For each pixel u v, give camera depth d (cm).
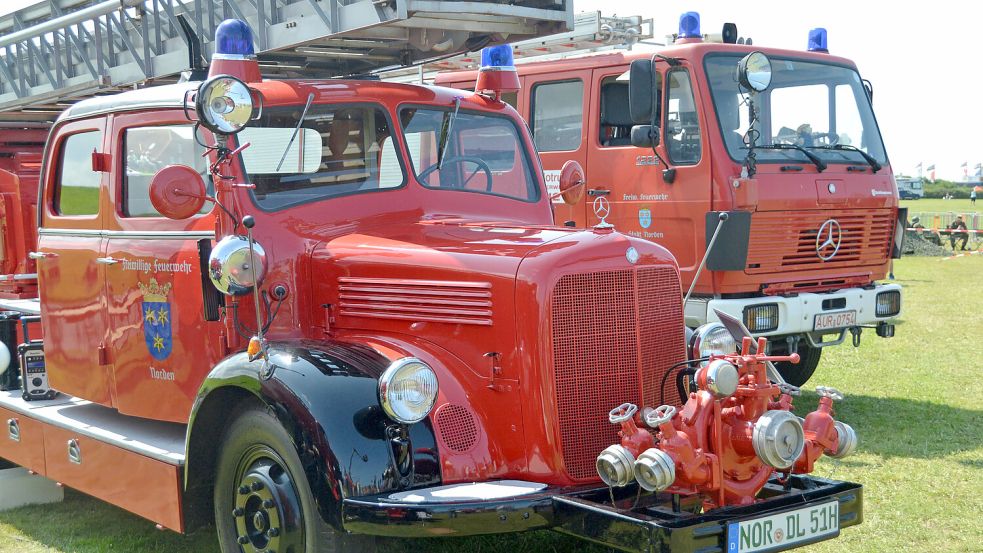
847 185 775
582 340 367
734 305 704
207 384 380
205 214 426
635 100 721
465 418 368
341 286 411
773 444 333
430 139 470
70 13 592
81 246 488
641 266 383
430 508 330
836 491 359
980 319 1256
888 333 804
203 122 378
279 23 495
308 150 437
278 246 417
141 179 456
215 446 402
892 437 667
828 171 767
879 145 834
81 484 467
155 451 417
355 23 450
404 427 352
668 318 396
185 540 480
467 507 332
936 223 2567
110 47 572
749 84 695
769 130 769
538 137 868
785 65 791
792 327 729
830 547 464
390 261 398
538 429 361
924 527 489
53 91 618
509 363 365
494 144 495
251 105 385
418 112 470
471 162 483
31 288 653
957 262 2120
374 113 457
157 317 443
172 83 555
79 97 621
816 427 360
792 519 342
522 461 365
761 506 341
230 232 412
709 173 729
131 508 432
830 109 812
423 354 381
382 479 342
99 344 479
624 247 380
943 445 645
